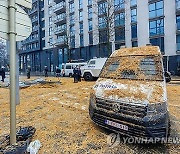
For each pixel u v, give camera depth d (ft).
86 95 33.19
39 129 16.10
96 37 121.19
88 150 12.51
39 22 184.34
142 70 16.30
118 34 110.32
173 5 89.30
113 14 103.50
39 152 12.21
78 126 16.78
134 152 12.27
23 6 11.74
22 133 13.30
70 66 88.89
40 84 48.98
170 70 89.71
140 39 101.50
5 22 10.75
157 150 12.53
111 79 16.35
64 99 29.71
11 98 11.01
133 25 105.09
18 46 25.41
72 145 13.19
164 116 12.12
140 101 12.51
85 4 130.11
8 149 10.63
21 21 11.54
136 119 12.21
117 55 19.54
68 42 140.56
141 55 18.11
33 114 20.99
